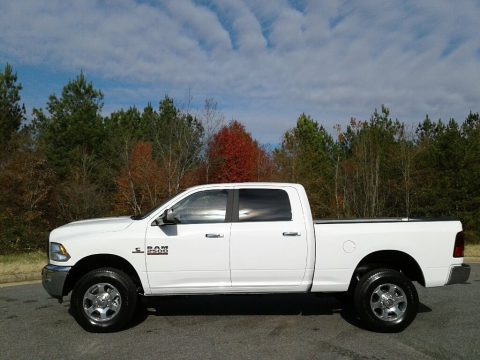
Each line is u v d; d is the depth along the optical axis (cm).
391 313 616
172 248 620
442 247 638
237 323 653
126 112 3938
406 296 614
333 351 535
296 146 3275
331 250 631
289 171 3198
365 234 634
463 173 2111
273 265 624
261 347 549
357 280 649
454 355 519
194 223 633
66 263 612
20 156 2288
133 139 3203
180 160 2512
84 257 616
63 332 613
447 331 613
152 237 621
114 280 614
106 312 614
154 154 3022
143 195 2717
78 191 2578
